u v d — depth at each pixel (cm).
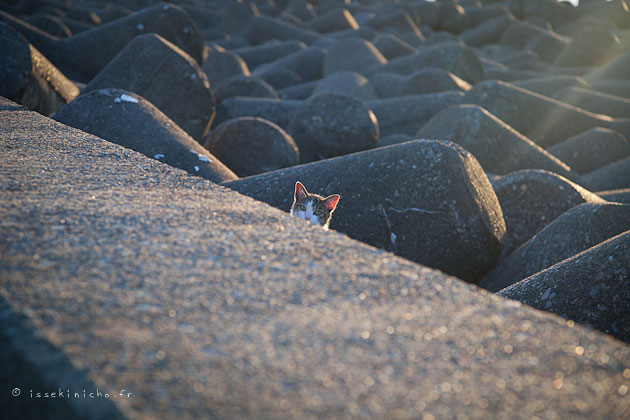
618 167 996
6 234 244
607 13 3925
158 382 165
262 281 229
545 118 1252
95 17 2339
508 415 168
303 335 195
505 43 3100
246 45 2644
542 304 386
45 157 382
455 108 1017
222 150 859
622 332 351
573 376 189
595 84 1712
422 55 1762
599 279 372
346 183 554
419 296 229
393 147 566
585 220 518
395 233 534
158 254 244
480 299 232
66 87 915
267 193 573
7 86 751
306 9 3559
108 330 185
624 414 173
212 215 301
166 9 1277
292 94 1588
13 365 174
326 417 159
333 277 238
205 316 200
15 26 1245
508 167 963
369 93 1479
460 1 4172
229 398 162
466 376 183
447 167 542
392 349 192
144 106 654
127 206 301
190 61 887
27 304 194
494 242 559
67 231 256
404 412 164
